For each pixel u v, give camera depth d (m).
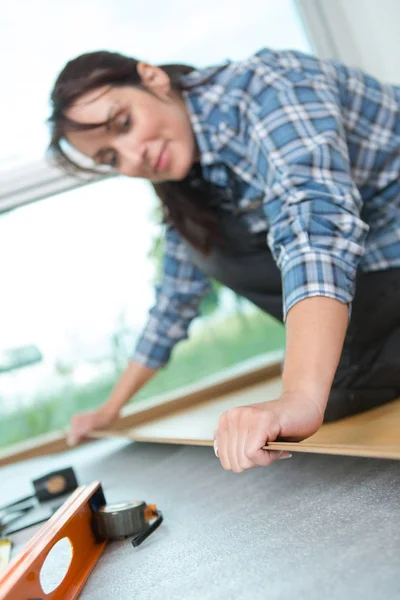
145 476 1.26
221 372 2.51
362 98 1.18
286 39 2.34
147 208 2.42
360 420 1.05
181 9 2.26
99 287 2.44
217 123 1.15
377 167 1.21
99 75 1.11
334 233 0.87
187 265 1.64
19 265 2.37
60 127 1.17
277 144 0.98
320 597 0.50
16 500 1.35
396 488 0.70
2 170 2.22
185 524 0.83
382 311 1.23
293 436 0.72
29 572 0.58
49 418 2.44
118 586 0.66
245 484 0.96
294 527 0.68
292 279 0.85
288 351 0.82
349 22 2.23
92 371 2.47
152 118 1.13
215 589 0.58
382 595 0.47
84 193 2.37
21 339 2.40
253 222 1.36
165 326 1.70
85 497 0.82
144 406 2.22
